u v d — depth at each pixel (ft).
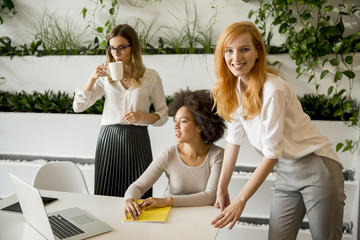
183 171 6.50
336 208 5.84
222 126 6.51
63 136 10.61
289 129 5.77
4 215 5.78
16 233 5.16
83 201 6.24
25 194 5.07
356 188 8.98
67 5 11.10
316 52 9.23
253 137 6.01
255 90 5.51
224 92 5.91
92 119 10.34
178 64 10.25
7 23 11.48
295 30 9.93
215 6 10.35
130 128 7.89
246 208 9.71
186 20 10.57
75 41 11.18
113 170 7.99
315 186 5.84
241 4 10.20
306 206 6.04
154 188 10.11
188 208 5.96
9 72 11.27
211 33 10.50
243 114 5.94
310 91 9.86
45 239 4.98
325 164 5.82
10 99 10.91
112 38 7.66
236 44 5.28
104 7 10.89
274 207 6.46
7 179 10.71
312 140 5.92
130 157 7.92
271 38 10.10
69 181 7.55
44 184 7.32
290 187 6.14
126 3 10.79
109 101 7.98
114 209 5.90
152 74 8.21
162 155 6.61
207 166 6.49
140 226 5.31
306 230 9.25
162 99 8.40
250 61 5.33
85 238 4.94
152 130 10.03
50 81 11.12
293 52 9.22
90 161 10.58
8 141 10.95
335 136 9.30
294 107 5.68
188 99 6.34
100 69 7.88
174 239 4.91
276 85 5.33
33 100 10.85
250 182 5.52
